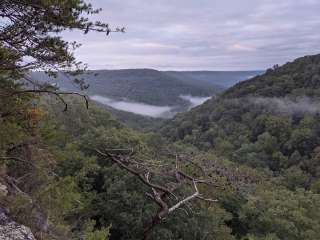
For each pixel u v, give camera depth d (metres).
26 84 6.75
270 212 30.45
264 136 94.19
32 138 8.18
